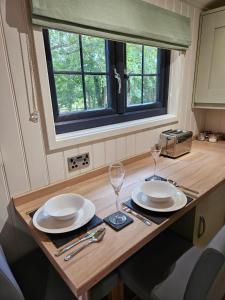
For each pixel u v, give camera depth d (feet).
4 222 3.65
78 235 2.77
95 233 2.79
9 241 3.77
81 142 4.20
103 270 2.28
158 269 3.33
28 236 3.92
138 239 2.68
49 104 3.64
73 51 4.25
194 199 3.50
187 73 6.12
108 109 5.08
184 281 3.04
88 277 2.18
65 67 4.22
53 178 4.03
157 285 3.03
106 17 3.80
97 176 4.58
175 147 5.34
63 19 3.33
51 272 3.31
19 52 3.22
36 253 3.79
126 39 4.27
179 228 4.24
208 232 4.80
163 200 3.30
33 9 3.04
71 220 2.98
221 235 2.32
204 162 5.11
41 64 3.41
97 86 4.86
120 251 2.50
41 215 3.14
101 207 3.38
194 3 5.57
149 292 3.00
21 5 3.10
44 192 3.90
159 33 4.77
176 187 3.85
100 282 3.04
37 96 3.52
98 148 4.58
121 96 5.19
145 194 3.39
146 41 4.64
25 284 3.12
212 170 4.64
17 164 3.56
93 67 4.68
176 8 5.23
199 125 7.30
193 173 4.51
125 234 2.77
